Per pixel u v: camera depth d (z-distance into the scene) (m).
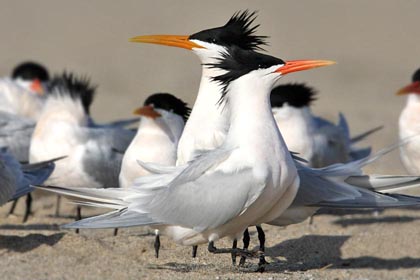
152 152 12.36
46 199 15.45
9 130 15.17
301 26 34.38
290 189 10.06
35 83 17.94
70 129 13.96
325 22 35.28
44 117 14.07
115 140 14.12
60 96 14.15
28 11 37.50
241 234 10.32
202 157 10.20
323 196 10.74
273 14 36.22
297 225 13.44
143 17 35.84
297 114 13.86
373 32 33.78
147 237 12.27
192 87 25.00
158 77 26.73
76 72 27.16
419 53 30.86
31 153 14.02
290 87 13.91
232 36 11.52
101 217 10.18
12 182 11.66
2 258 10.44
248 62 10.01
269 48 30.72
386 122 21.81
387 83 26.58
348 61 29.38
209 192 9.88
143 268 10.45
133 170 12.38
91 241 11.31
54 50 30.81
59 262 10.34
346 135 15.41
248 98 10.00
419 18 36.09
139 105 23.08
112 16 36.19
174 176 10.39
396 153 18.69
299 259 11.66
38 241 11.12
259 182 9.70
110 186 14.05
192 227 10.00
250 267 10.84
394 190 10.91
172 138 12.54
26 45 31.52
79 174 13.84
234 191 9.76
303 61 10.00
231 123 10.11
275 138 9.93
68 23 35.44
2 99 17.41
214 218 9.86
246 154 9.84
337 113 22.56
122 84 25.80
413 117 14.00
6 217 14.10
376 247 12.17
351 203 10.70
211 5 37.34
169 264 10.88
